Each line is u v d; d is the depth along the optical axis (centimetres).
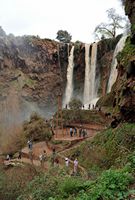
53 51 7288
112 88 4653
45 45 7319
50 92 7188
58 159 2944
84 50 6925
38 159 3175
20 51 7050
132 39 2397
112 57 6091
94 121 4538
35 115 4997
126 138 1966
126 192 671
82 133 3981
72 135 4028
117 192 683
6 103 6519
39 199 988
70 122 4719
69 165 2517
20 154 3431
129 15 2611
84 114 4747
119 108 2370
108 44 6356
